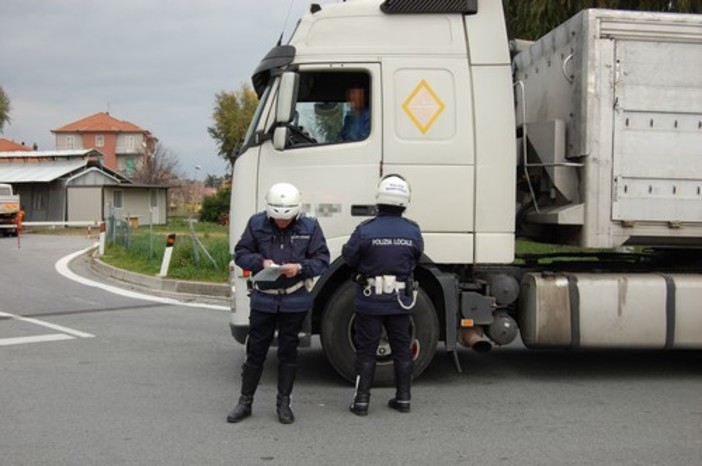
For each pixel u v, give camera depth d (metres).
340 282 6.45
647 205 6.48
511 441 5.10
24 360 7.45
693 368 7.42
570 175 6.62
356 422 5.50
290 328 5.39
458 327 6.55
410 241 5.62
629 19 6.39
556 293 6.42
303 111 6.32
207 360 7.54
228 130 56.94
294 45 6.32
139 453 4.79
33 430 5.23
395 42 6.33
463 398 6.21
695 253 7.25
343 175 6.27
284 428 5.34
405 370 5.75
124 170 90.62
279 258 5.28
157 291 13.18
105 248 20.98
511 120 6.37
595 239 6.47
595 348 6.57
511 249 6.38
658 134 6.47
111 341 8.52
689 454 4.86
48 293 12.80
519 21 15.09
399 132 6.29
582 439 5.15
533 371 7.24
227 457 4.73
